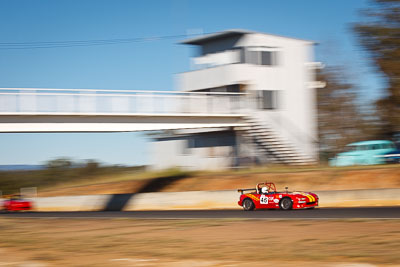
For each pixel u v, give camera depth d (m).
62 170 76.06
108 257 14.54
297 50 48.78
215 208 34.66
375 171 35.09
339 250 14.17
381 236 16.08
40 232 21.39
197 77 49.50
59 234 20.34
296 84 48.41
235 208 33.66
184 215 26.78
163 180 44.62
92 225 23.22
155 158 56.41
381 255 13.26
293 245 15.27
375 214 22.56
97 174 73.69
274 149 45.50
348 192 31.05
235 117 44.16
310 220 21.17
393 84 48.28
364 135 62.31
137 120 37.97
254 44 46.34
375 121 61.25
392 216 21.39
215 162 48.47
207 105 42.16
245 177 39.91
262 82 46.44
